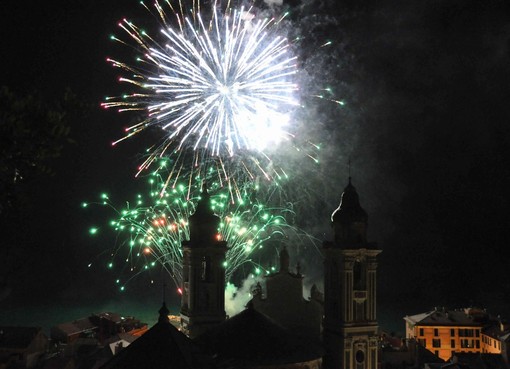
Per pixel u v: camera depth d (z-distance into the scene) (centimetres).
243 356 6794
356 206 8381
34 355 13850
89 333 16112
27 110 2678
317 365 7169
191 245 8512
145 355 6006
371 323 8231
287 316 8706
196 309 8456
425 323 16375
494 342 15250
